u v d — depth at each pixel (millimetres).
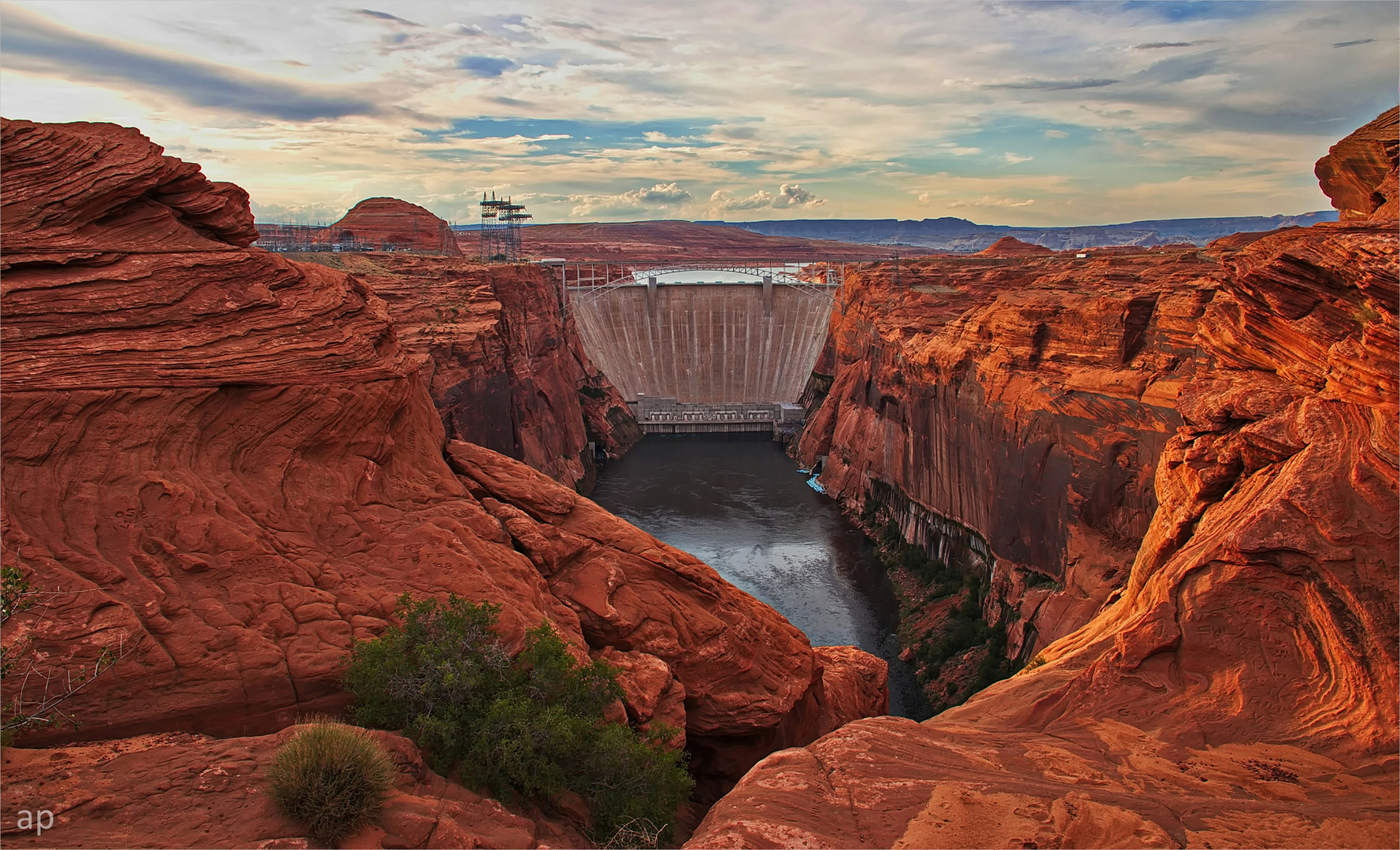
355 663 21672
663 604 33062
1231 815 19547
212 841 14938
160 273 25188
